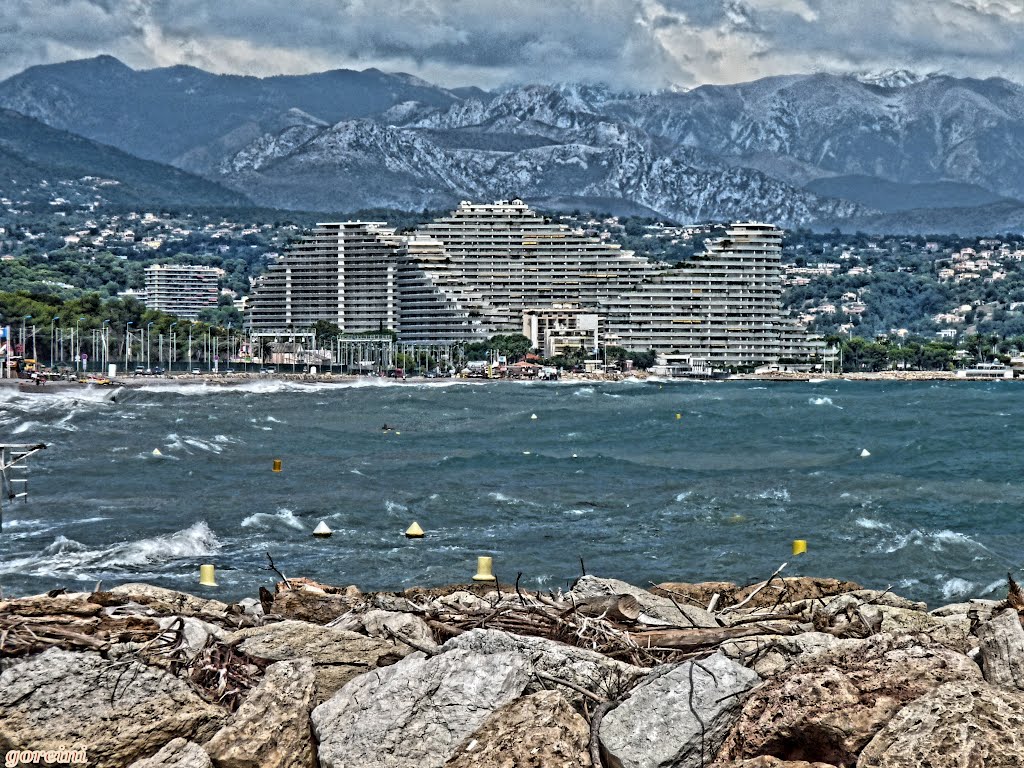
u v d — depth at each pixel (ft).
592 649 132.67
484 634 127.44
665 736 112.27
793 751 110.93
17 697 111.96
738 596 211.61
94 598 144.87
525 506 507.71
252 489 552.41
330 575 350.43
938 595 349.82
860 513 489.26
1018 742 102.47
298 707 118.73
